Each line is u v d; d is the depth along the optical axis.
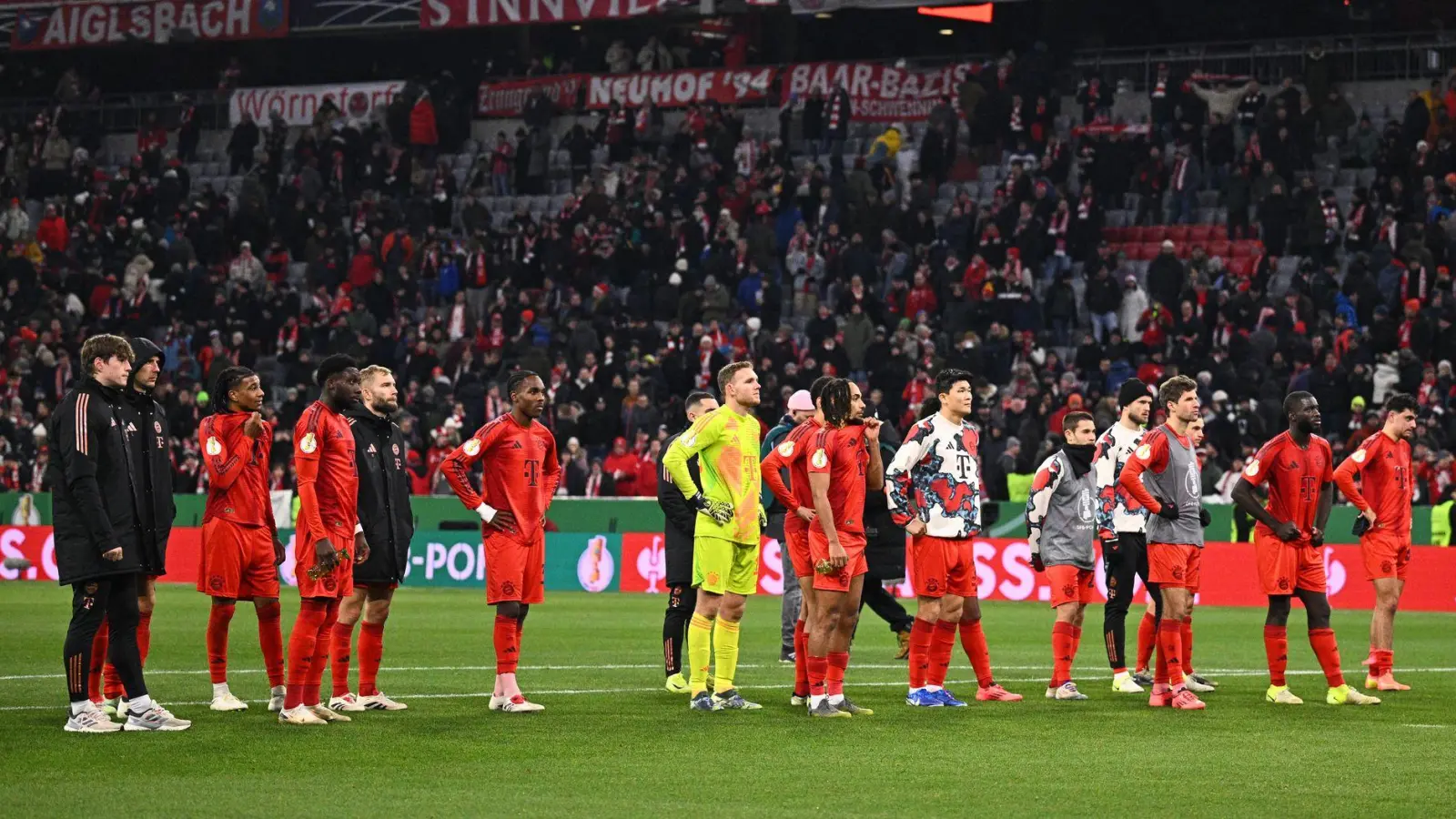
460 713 21.05
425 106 76.38
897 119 73.12
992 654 30.62
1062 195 62.97
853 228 64.19
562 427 56.00
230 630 34.75
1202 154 65.50
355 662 28.53
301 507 19.94
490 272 68.75
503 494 21.31
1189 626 23.92
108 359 18.88
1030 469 50.16
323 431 20.23
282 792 15.22
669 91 76.88
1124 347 54.16
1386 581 24.66
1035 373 55.25
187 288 69.19
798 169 71.38
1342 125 64.44
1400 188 57.69
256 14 77.75
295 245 73.56
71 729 18.95
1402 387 50.22
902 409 55.03
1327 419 51.28
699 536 21.73
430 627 36.31
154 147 78.69
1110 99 68.00
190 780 15.82
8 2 81.38
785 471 28.11
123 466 18.95
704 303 62.75
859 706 22.00
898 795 15.20
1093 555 23.67
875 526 28.47
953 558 22.03
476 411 58.97
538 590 21.55
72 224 77.38
